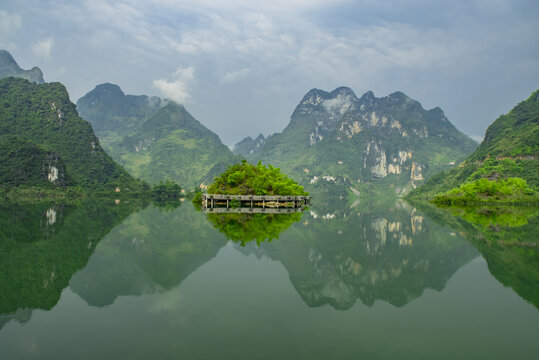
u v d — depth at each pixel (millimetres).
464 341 11148
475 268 20922
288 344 10773
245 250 25875
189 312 13336
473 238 33156
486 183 112938
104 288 16359
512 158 151250
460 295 15734
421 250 26891
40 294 15406
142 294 15531
